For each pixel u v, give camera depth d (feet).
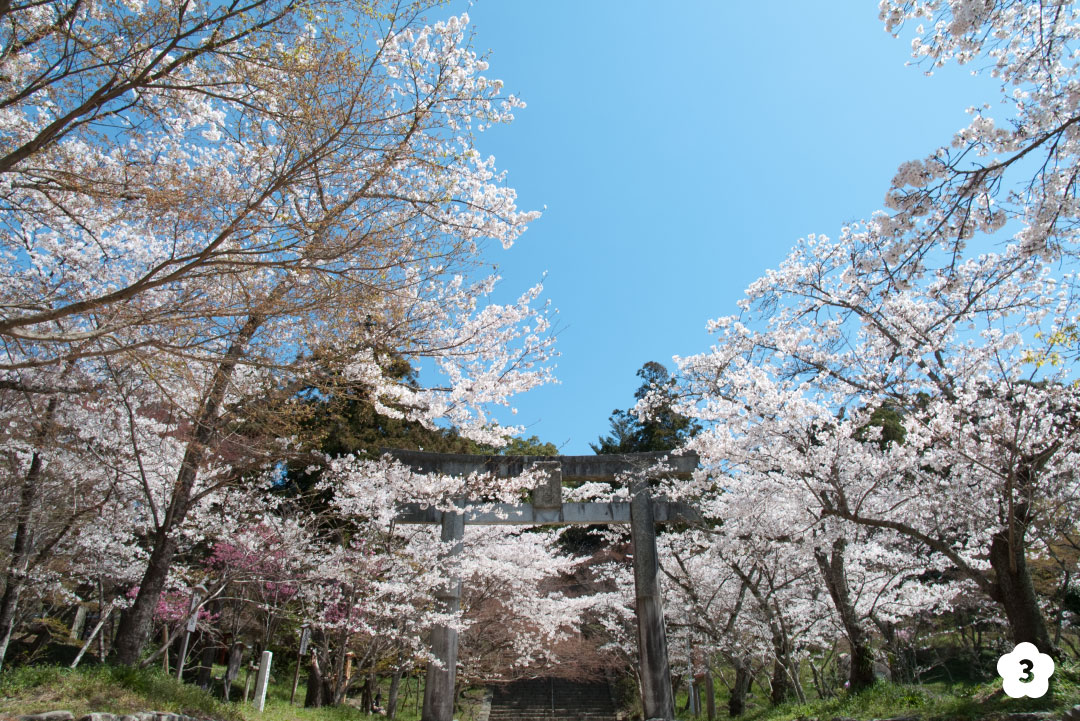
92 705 22.25
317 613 45.88
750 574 47.37
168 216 21.08
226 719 27.63
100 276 29.27
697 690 75.00
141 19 17.53
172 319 18.76
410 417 32.83
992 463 30.50
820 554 39.19
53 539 35.70
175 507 30.19
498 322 32.14
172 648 52.60
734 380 37.52
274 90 18.98
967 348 34.22
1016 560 29.35
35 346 24.80
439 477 43.62
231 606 52.44
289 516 42.78
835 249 37.17
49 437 29.96
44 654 47.80
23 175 21.29
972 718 26.76
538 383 33.76
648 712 43.21
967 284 33.27
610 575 64.64
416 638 46.26
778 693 50.47
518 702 79.66
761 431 34.76
